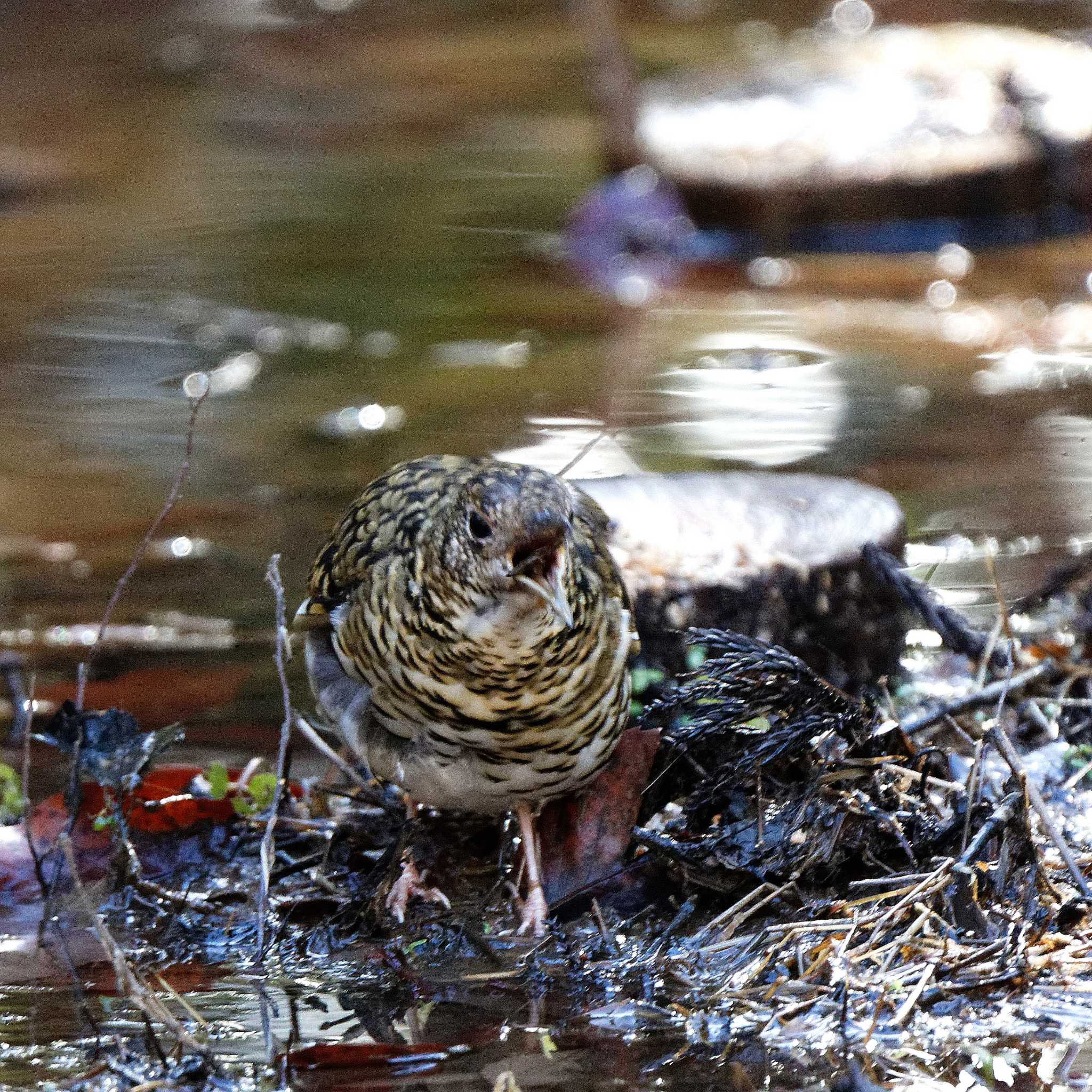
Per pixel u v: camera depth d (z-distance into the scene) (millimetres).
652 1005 6672
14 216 23547
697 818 7871
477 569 6773
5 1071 6242
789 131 23109
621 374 16562
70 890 7988
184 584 11859
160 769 8789
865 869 7633
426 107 30062
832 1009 6484
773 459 13789
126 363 17344
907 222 21469
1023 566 11414
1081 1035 6262
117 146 27656
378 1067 6215
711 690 7906
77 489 13805
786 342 17594
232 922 7660
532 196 23953
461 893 7938
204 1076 6141
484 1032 6488
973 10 34469
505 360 17219
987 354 16906
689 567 9359
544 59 33656
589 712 7195
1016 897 7133
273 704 10156
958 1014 6441
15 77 33375
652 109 24266
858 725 7863
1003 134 22250
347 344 17875
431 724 7199
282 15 38875
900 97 24078
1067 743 8727
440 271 20578
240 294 19750
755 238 21578
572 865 7727
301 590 11719
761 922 7277
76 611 11492
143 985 6527
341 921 7609
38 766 9375
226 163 26453
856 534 9828
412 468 7641
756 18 36250
